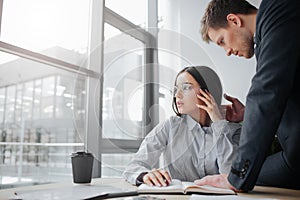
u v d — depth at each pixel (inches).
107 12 58.6
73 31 67.5
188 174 38.9
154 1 52.1
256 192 30.3
